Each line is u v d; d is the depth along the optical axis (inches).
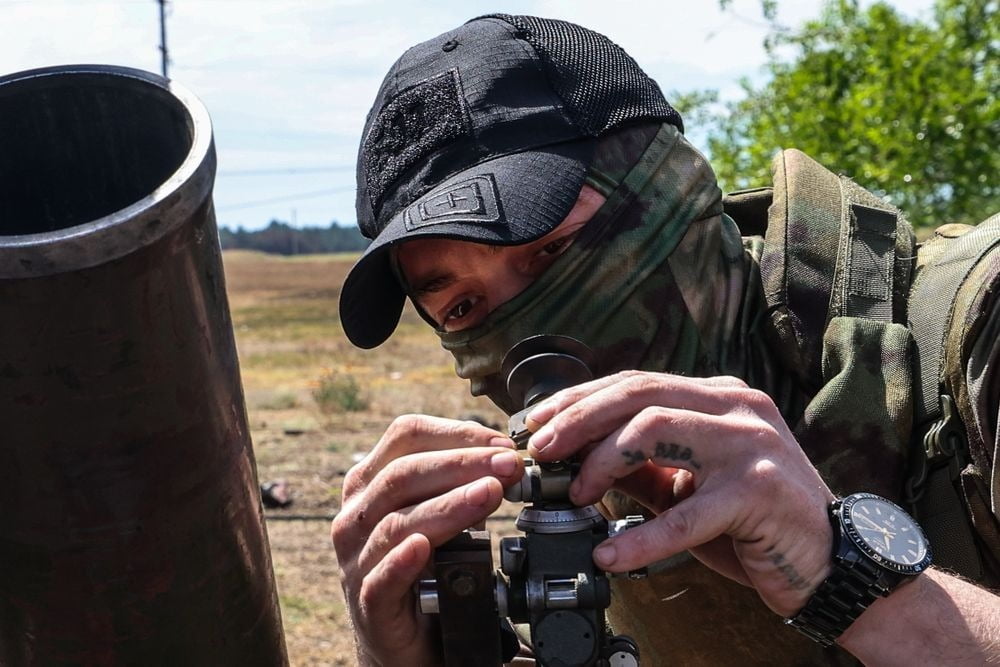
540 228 62.7
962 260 65.6
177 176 43.3
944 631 53.1
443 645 54.7
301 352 1193.4
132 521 46.7
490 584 53.4
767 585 53.1
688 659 73.5
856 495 53.7
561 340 57.0
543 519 52.4
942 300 64.8
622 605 75.5
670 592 70.7
